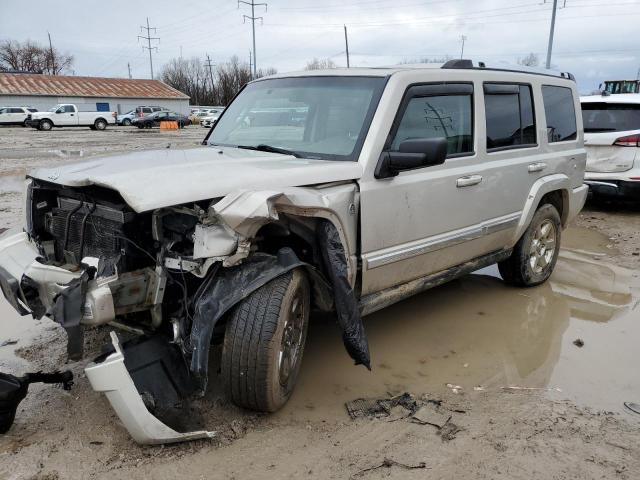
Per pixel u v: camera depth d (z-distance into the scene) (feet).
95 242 10.09
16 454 9.38
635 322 16.24
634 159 28.43
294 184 10.47
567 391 12.17
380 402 11.43
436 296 17.95
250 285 9.68
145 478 8.93
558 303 17.60
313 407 11.21
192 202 9.52
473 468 9.43
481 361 13.52
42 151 62.69
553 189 17.84
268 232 10.56
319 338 14.49
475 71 15.01
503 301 17.62
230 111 15.66
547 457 9.76
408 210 12.75
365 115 12.48
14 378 9.80
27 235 11.69
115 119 133.90
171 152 12.45
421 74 13.42
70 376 10.86
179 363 10.25
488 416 11.05
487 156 15.15
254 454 9.62
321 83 13.89
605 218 30.12
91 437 9.91
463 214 14.42
